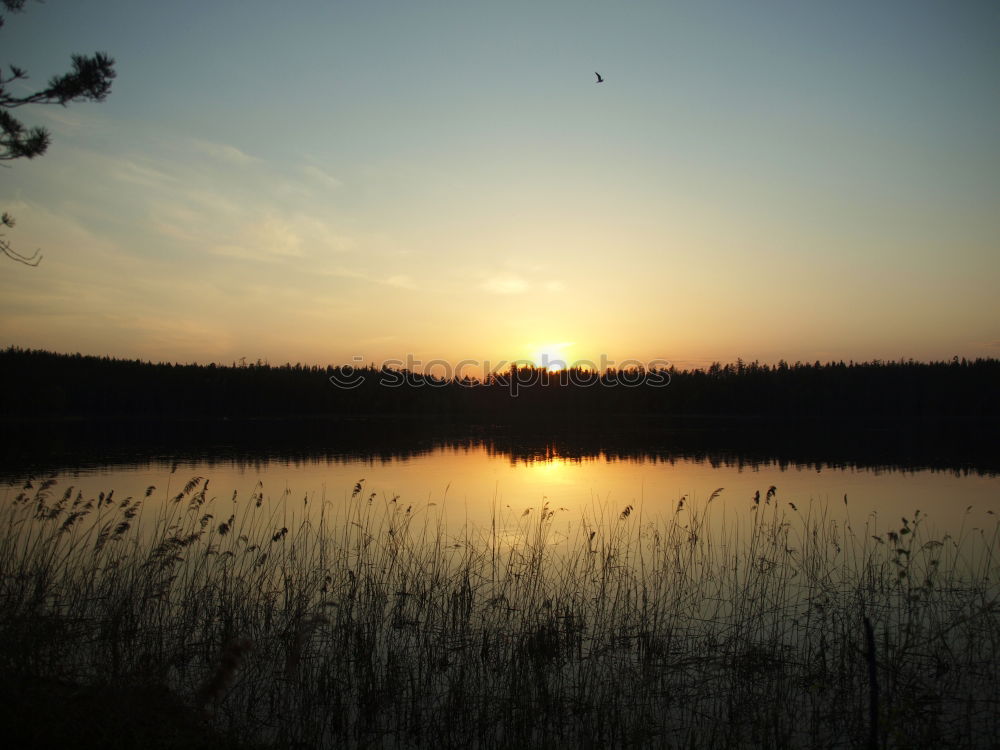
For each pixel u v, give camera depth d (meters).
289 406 98.50
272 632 9.31
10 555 10.12
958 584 11.52
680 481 28.08
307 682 7.76
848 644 8.48
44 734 5.32
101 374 91.69
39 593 8.41
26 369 85.19
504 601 10.80
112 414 89.38
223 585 10.41
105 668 7.02
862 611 9.31
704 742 6.99
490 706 7.72
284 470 32.84
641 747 6.92
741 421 89.25
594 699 7.83
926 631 9.23
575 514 19.84
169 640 8.87
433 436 61.41
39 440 51.94
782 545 14.55
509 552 14.61
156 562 10.10
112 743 5.39
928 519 18.66
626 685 8.21
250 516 18.44
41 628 7.41
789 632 9.84
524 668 8.18
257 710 7.42
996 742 6.57
